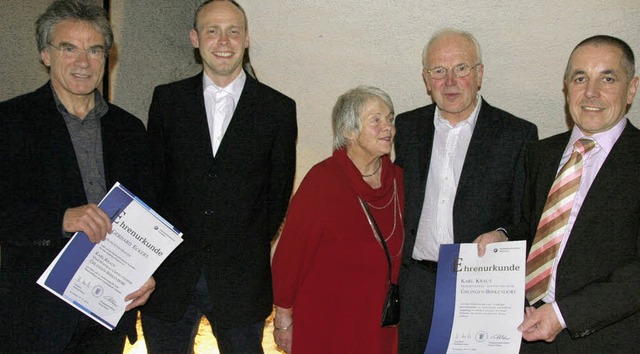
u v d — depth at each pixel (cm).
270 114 302
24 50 400
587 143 254
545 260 255
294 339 292
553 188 258
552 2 385
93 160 264
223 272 294
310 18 423
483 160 296
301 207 292
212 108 301
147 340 304
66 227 244
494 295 264
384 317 285
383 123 285
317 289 291
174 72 477
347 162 292
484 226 294
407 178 309
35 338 249
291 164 313
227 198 293
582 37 386
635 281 236
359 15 416
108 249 253
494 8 393
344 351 285
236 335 304
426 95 414
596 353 247
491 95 404
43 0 401
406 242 305
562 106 394
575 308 240
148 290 262
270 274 311
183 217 295
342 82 427
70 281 248
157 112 303
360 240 287
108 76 442
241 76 306
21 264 250
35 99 254
